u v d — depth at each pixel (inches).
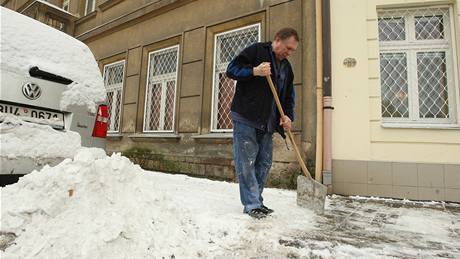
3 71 92.4
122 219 69.8
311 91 180.5
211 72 235.9
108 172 76.9
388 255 76.5
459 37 165.3
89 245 60.9
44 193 65.8
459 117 163.0
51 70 103.9
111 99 331.6
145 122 284.5
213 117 231.0
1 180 89.0
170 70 273.3
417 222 113.0
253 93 107.9
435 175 158.4
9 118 91.3
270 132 114.2
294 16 194.9
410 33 176.9
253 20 216.7
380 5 175.8
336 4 180.9
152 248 68.5
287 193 161.9
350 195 167.2
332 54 177.6
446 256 77.2
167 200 86.8
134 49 304.3
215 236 84.0
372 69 172.7
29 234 61.0
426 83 173.3
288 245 80.6
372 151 167.2
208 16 243.6
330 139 169.6
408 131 164.4
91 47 362.3
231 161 209.0
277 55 111.4
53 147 99.5
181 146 243.4
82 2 405.1
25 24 103.8
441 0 168.9
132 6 315.6
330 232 94.4
